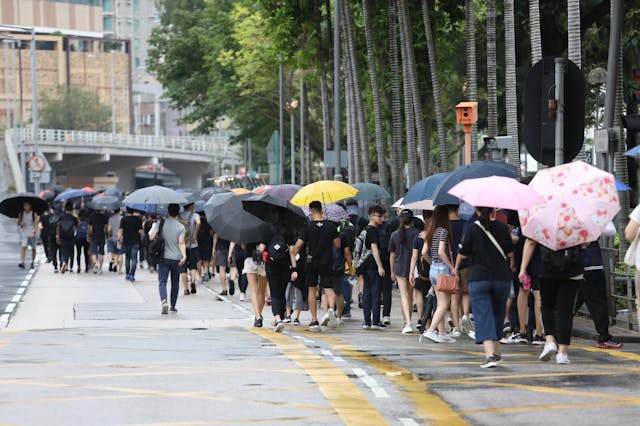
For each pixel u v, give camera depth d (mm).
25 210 58156
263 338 27609
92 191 80062
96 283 49250
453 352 24484
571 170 22062
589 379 19844
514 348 25328
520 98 51469
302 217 30031
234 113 106062
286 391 18641
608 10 46719
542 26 49031
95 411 16719
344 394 18312
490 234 21828
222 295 43250
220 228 31438
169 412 16625
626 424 15648
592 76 40125
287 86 100812
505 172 26109
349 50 59312
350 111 64375
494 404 17312
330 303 30031
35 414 16484
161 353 24172
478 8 57625
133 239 50406
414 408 16969
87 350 24797
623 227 36719
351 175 66312
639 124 30094
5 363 22453
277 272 29688
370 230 30609
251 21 92250
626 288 29906
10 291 44344
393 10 54406
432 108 60875
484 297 21750
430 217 27250
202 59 112125
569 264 21688
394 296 42875
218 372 20984
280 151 97500
